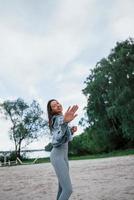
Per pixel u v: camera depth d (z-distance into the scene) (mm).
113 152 58656
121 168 14664
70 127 4594
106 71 55125
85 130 63750
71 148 71312
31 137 83750
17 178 14000
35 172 18172
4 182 12195
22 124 83125
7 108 84062
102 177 10984
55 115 4465
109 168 15531
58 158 4320
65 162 4363
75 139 72125
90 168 17078
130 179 9484
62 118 4316
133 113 51281
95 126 60500
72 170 16625
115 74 53562
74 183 9766
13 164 49281
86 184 9219
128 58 54219
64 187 4277
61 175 4297
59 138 4270
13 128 83125
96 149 68562
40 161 61938
